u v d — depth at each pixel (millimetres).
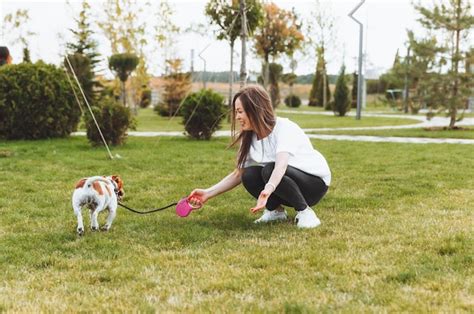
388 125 23656
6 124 15117
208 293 3510
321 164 5363
